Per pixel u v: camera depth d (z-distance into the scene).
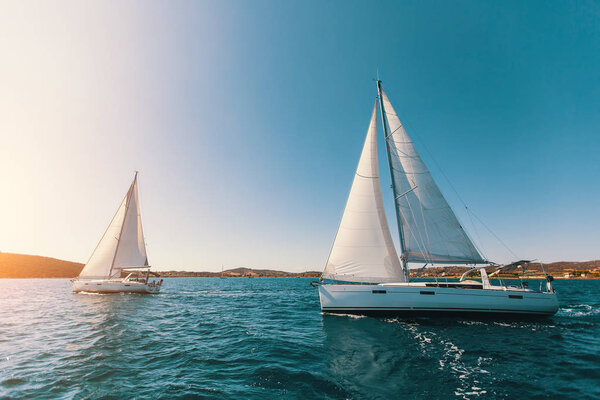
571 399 6.00
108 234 31.31
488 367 7.98
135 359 8.56
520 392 6.34
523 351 9.50
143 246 32.94
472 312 14.02
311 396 6.08
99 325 13.88
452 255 15.66
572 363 8.34
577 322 14.39
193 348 9.80
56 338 11.23
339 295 15.18
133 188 32.72
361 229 15.90
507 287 15.09
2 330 12.80
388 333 11.93
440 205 15.98
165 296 30.25
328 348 9.84
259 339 11.14
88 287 29.64
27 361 8.34
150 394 6.11
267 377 7.14
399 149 16.92
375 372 7.57
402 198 16.48
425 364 8.21
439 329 12.61
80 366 7.90
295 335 11.89
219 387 6.51
